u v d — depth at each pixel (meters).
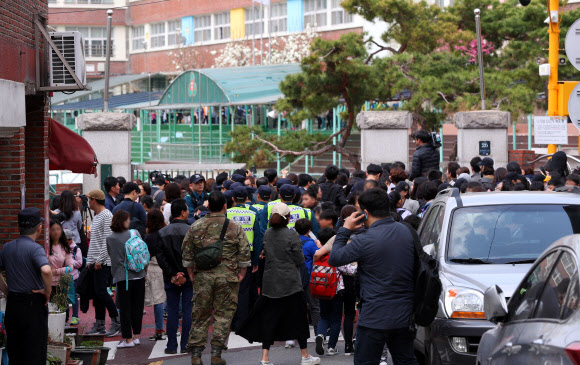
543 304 5.16
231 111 43.19
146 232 12.59
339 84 28.80
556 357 4.46
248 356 10.88
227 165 25.73
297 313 10.02
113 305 12.25
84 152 14.62
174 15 73.25
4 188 12.30
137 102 48.06
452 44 32.31
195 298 10.09
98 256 12.09
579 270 4.67
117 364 10.61
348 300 10.27
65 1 77.31
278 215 9.93
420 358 9.09
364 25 52.28
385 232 6.93
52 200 15.56
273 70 43.25
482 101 25.66
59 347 9.16
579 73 32.84
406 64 30.09
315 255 9.90
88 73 77.69
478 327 7.25
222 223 10.09
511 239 8.27
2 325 8.82
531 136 33.19
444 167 30.73
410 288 6.92
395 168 14.08
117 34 78.56
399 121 24.11
